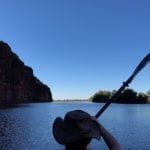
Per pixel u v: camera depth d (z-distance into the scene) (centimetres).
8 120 8669
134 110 15700
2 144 4288
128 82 366
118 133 5825
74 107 18950
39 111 13812
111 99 377
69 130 299
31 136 5122
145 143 4481
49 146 4128
